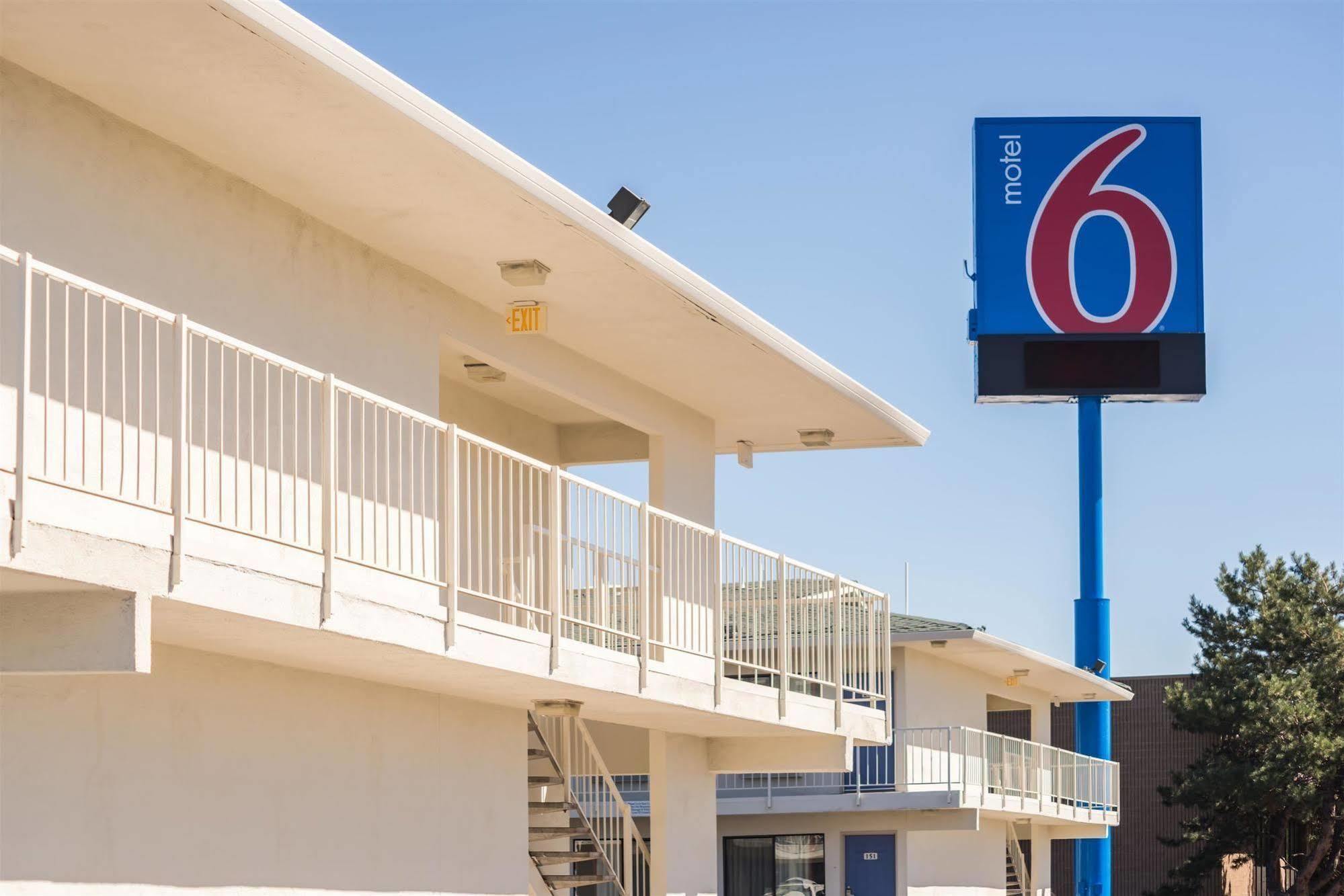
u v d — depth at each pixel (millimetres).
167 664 11234
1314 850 42250
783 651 17406
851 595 19641
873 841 29484
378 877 13367
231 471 11805
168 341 11273
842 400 18750
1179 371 37656
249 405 12094
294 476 10453
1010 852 37062
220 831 11633
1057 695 39812
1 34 9734
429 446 14234
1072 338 37969
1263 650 46500
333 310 13078
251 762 12000
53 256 10359
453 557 11992
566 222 12820
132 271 11016
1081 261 38188
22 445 8047
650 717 16484
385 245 13547
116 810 10719
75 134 10602
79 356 10453
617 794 18703
